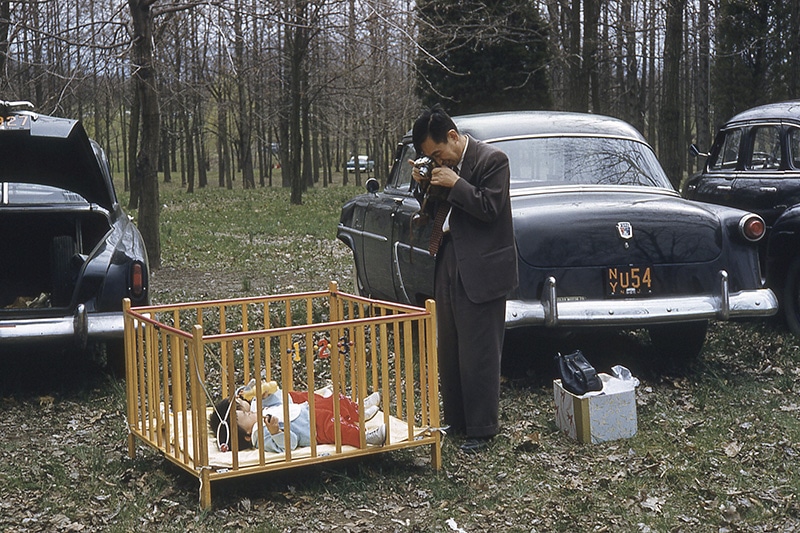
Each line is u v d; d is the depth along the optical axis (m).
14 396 6.29
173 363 4.39
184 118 41.59
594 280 6.06
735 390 6.27
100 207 6.97
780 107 8.85
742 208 8.80
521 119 7.36
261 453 4.26
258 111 45.38
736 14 28.52
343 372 5.36
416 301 7.05
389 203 7.52
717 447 5.04
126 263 6.38
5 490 4.53
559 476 4.64
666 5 15.19
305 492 4.41
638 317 5.99
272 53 32.38
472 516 4.14
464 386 5.04
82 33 12.09
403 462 4.84
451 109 24.78
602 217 6.11
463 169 4.95
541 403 5.97
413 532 3.98
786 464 4.75
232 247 16.20
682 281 6.18
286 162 48.31
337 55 32.62
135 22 11.80
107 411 5.90
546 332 6.33
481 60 24.31
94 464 4.85
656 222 6.16
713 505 4.21
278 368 6.88
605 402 5.18
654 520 4.05
